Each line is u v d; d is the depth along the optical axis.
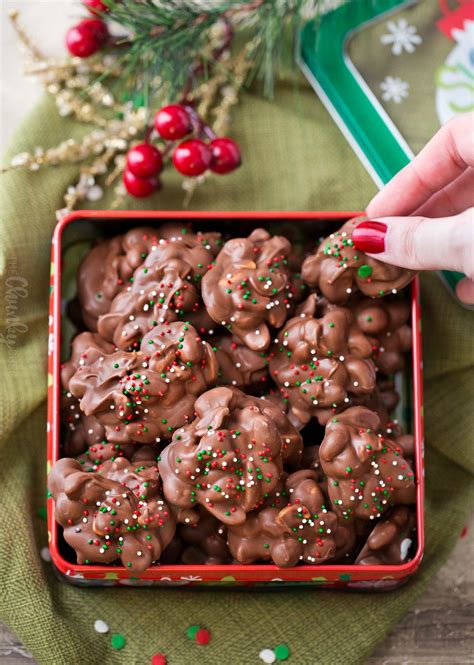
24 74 0.59
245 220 0.53
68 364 0.52
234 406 0.49
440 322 0.57
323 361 0.50
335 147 0.59
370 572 0.49
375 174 0.59
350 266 0.50
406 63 0.59
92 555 0.48
